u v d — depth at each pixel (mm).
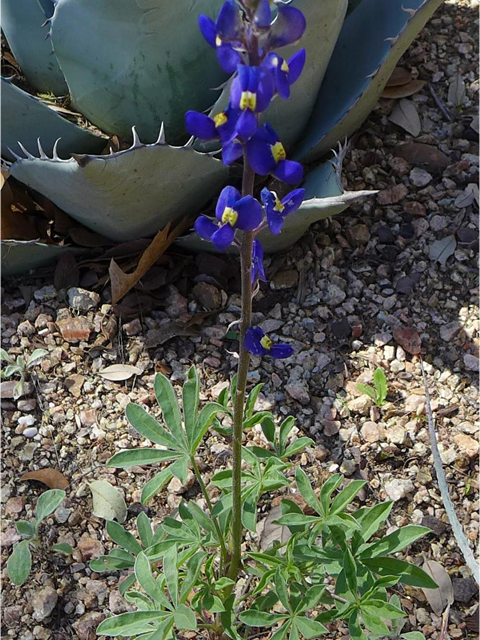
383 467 506
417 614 444
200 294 586
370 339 571
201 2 485
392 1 559
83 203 520
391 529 476
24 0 544
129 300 582
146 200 525
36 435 521
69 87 545
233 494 358
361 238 622
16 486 499
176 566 345
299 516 360
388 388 544
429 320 580
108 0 474
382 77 563
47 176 498
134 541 403
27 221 609
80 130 556
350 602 344
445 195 644
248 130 246
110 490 488
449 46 732
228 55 258
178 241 575
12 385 544
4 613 445
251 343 302
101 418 529
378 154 664
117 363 555
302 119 574
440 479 431
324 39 502
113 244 606
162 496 494
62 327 566
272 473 379
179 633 438
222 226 269
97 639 435
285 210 273
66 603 452
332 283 599
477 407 532
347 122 580
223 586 367
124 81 522
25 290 600
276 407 533
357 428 522
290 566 362
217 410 375
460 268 606
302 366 554
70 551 460
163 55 506
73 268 596
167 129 557
